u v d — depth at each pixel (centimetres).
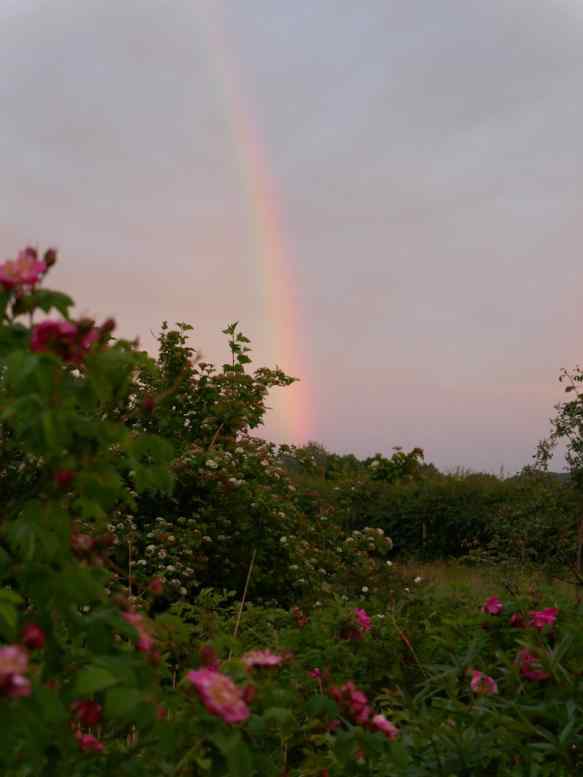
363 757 289
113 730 284
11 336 236
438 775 347
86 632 244
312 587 847
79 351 230
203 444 973
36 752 214
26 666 203
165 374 980
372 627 506
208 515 848
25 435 232
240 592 851
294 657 440
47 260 248
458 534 1659
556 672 411
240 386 1030
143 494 848
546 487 1177
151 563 773
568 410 1173
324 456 1728
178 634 304
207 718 239
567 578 1016
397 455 1653
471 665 440
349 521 1736
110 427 247
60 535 243
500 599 533
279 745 355
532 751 361
